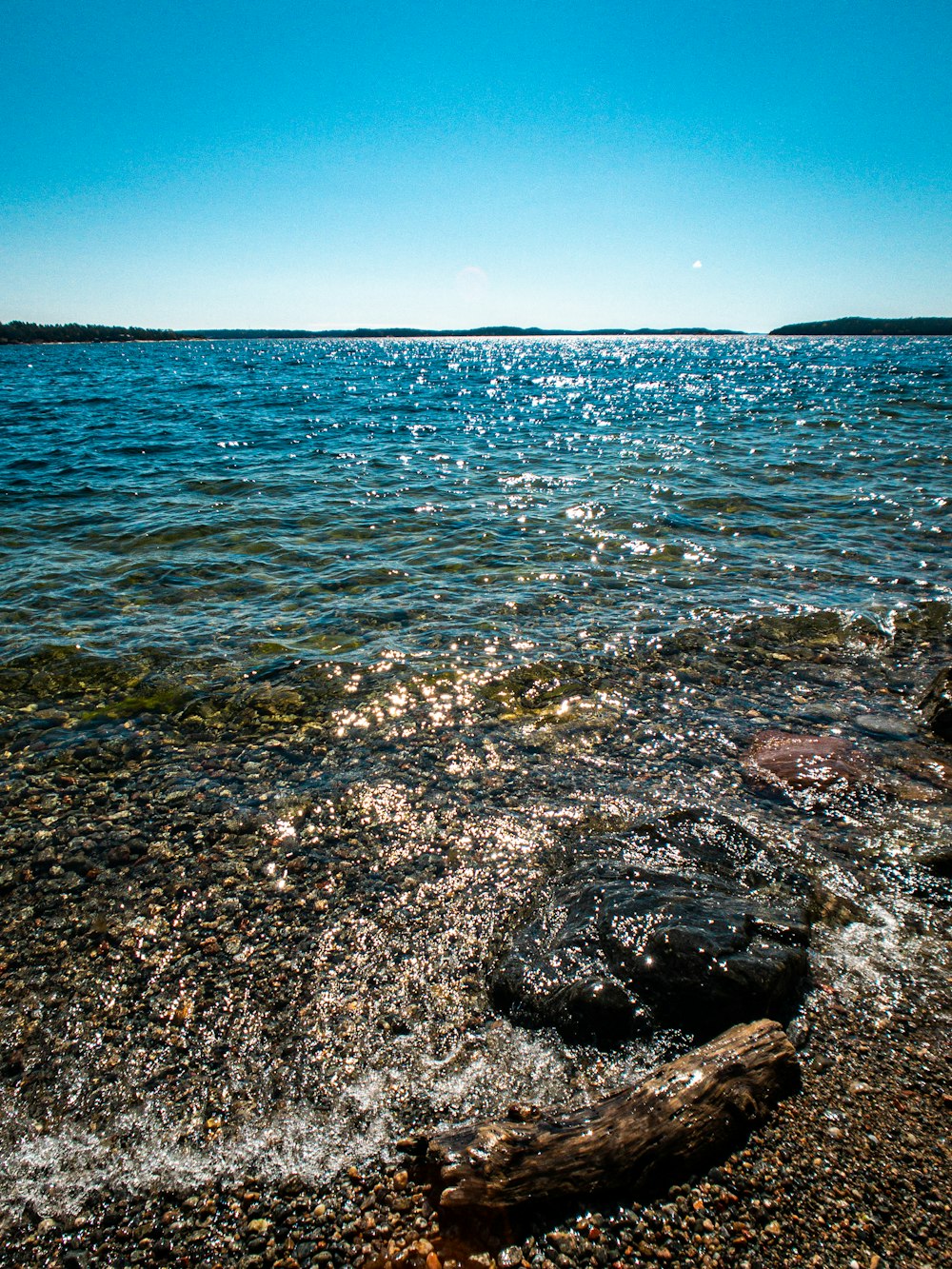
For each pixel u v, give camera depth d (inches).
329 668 290.4
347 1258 101.9
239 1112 123.0
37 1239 105.4
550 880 175.2
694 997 134.6
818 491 581.6
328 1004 142.7
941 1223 102.5
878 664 292.2
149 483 623.8
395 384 1929.1
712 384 1787.6
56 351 4060.0
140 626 331.6
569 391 1663.4
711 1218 104.3
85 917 165.8
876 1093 121.3
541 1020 137.0
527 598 366.3
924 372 2022.6
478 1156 109.2
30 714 257.4
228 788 214.8
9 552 434.0
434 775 220.5
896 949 151.3
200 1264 101.7
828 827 191.0
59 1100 125.3
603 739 239.8
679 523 498.6
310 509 540.7
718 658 298.5
